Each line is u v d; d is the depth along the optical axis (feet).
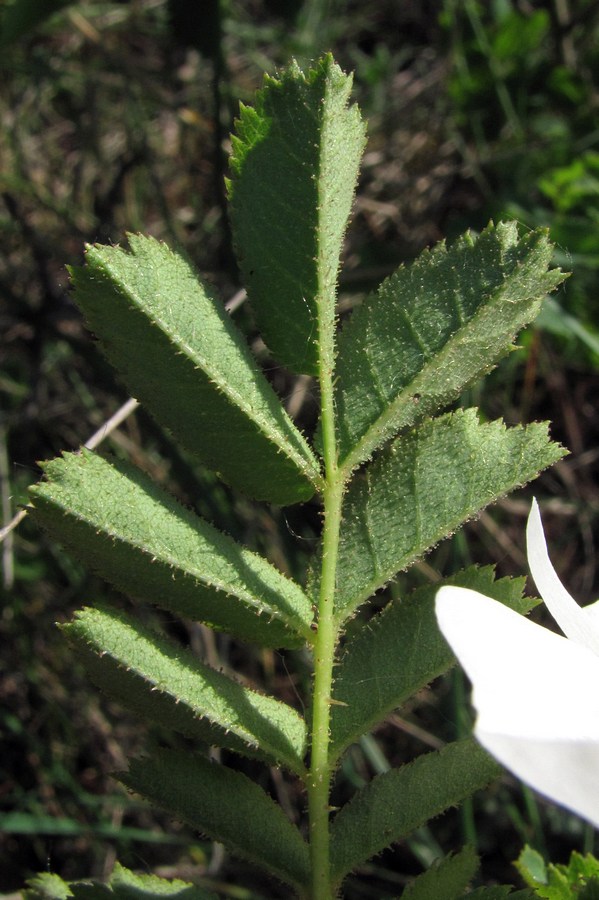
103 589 0.80
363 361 0.34
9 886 0.76
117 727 0.79
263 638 0.34
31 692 0.79
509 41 0.96
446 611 0.29
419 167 0.99
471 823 0.66
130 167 0.88
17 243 0.88
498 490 0.34
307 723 0.34
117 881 0.34
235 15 1.00
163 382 0.33
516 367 0.89
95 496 0.33
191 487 0.74
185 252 0.33
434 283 0.34
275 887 0.74
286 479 0.34
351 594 0.34
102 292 0.33
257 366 0.34
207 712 0.33
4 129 0.94
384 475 0.35
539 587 0.34
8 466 0.81
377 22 1.07
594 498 0.90
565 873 0.37
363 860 0.34
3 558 0.78
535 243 0.34
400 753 0.78
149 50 1.00
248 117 0.33
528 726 0.28
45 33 0.89
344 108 0.33
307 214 0.33
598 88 0.96
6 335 0.83
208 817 0.34
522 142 0.94
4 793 0.78
